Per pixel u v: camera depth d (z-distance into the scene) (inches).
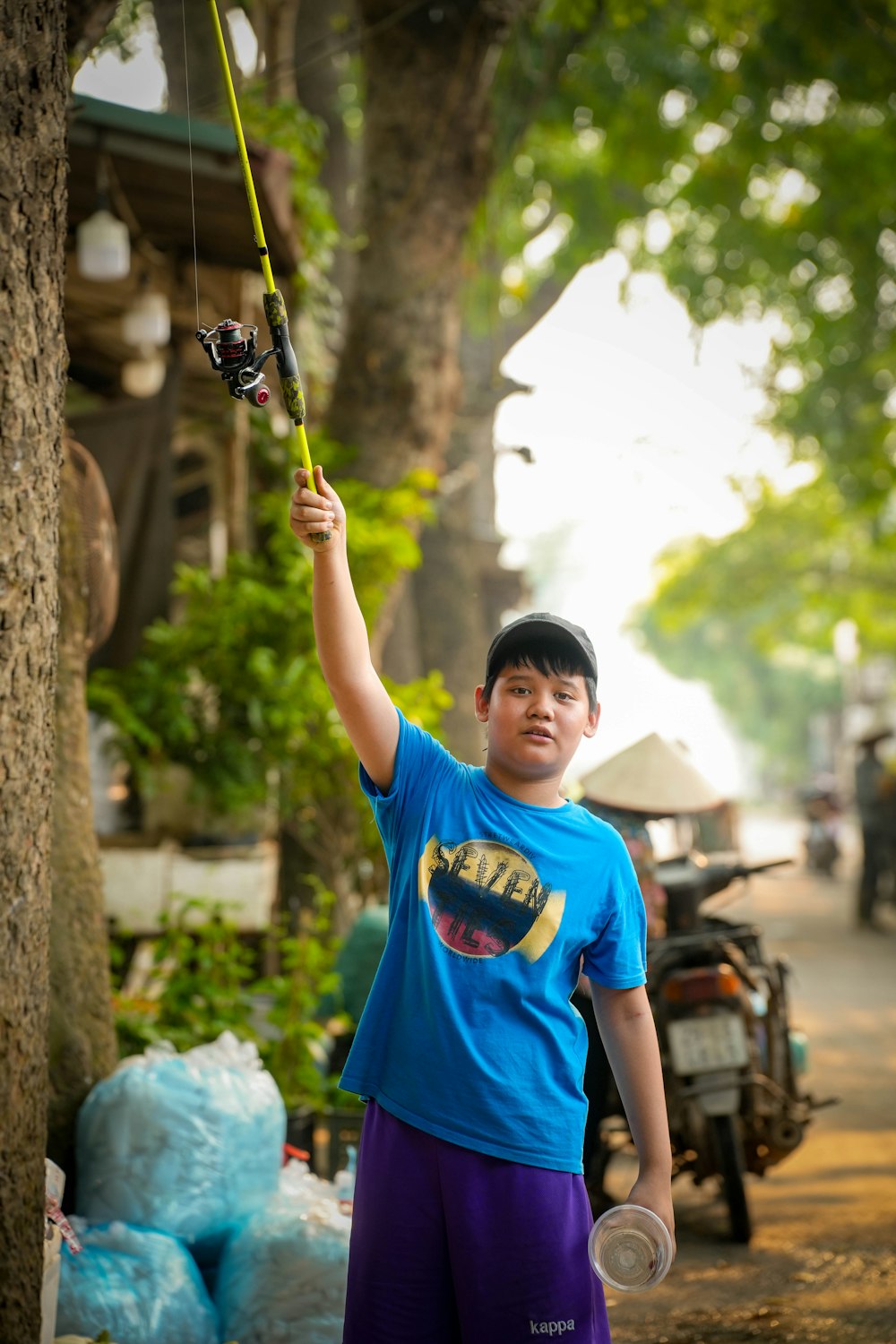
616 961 90.7
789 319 653.9
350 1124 171.8
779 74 476.1
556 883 88.4
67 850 141.9
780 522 1063.6
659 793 179.8
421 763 94.1
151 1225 122.8
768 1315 147.6
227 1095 128.6
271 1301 116.1
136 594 286.2
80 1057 136.6
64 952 138.9
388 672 451.2
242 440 302.2
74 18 136.4
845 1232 179.2
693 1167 185.6
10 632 89.4
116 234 234.5
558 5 376.2
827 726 2351.1
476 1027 85.9
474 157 319.9
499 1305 83.7
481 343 531.2
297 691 255.6
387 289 315.6
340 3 445.4
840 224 580.4
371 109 320.8
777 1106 186.2
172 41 306.3
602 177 560.1
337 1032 224.5
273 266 276.2
